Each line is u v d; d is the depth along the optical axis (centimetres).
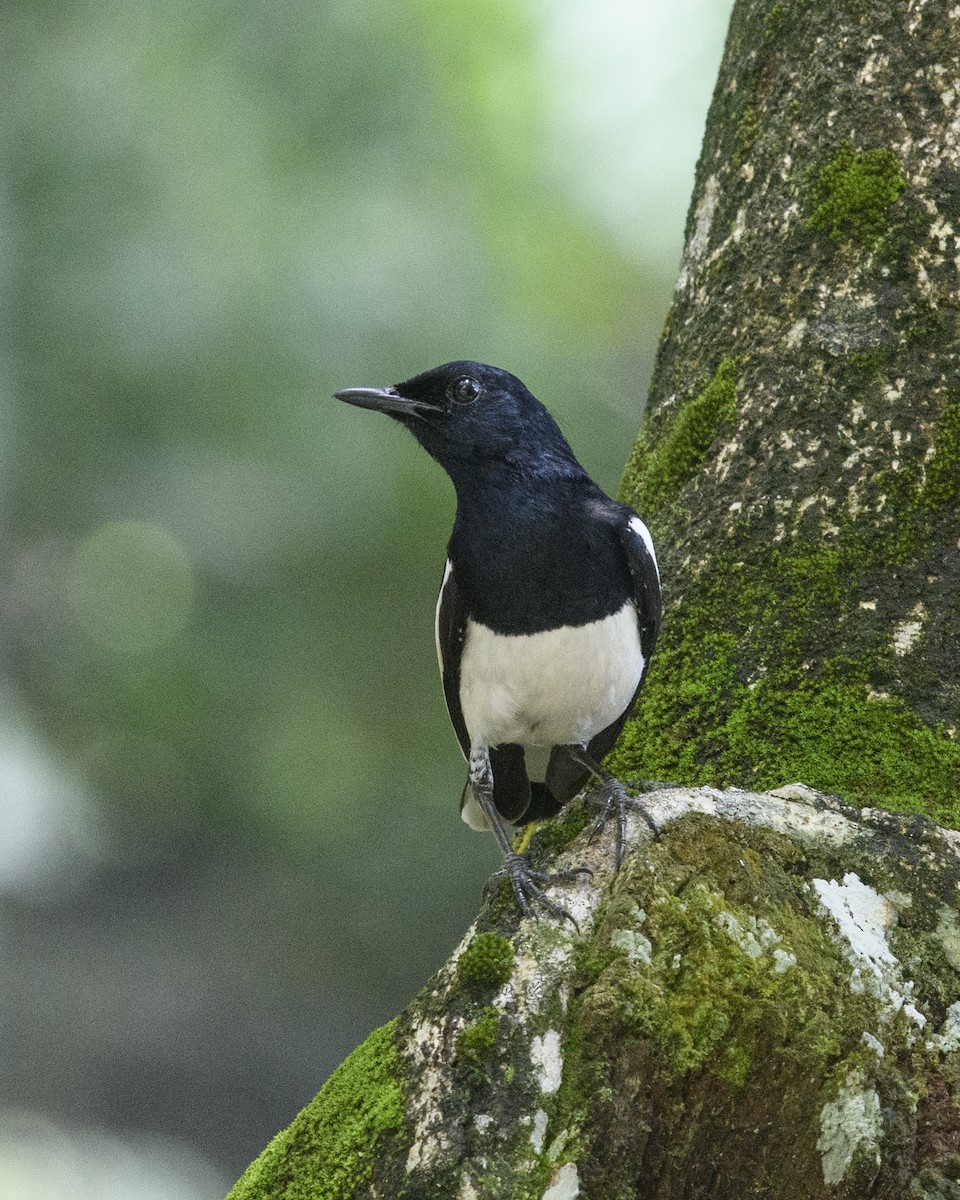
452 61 1589
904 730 486
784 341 533
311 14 1571
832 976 409
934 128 528
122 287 1548
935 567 501
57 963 1897
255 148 1584
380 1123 399
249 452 1608
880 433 512
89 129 1578
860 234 528
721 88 590
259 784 1805
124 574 1847
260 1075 1755
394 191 1593
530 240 1655
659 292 1698
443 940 1716
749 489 527
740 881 420
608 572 520
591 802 492
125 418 1666
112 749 1909
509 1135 389
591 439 1644
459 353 1557
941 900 431
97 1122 1717
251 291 1552
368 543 1695
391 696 1747
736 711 506
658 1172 395
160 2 1609
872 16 540
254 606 1803
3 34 1616
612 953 405
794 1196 397
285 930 1847
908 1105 402
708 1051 393
